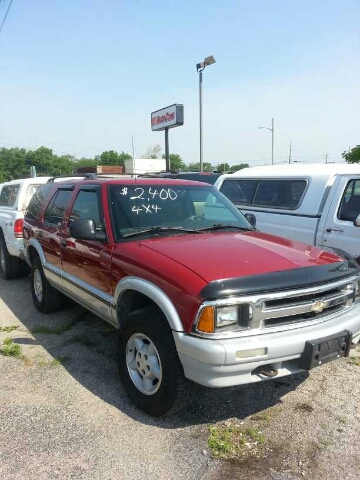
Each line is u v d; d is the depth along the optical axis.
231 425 3.25
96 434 3.14
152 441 3.06
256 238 3.98
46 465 2.81
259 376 2.95
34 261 5.95
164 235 3.95
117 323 3.82
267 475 2.72
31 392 3.72
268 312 2.95
